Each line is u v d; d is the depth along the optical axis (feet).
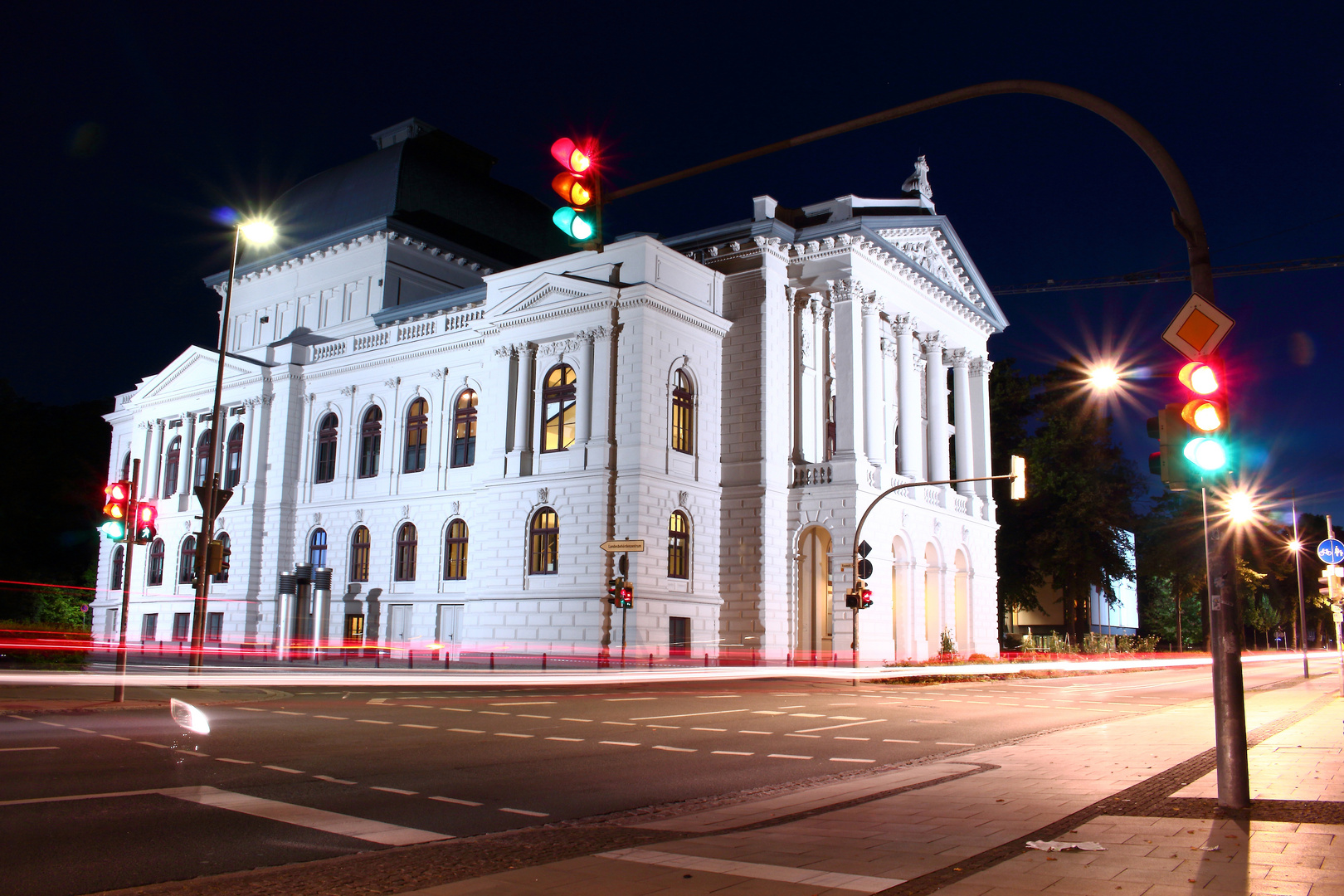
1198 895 22.30
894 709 81.20
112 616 194.39
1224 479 34.96
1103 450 215.31
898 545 153.89
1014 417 225.56
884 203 163.63
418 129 209.36
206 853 28.66
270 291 203.51
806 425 148.25
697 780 44.24
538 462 136.46
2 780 39.65
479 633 137.18
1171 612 317.22
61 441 240.94
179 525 181.98
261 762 46.11
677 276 138.62
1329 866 24.91
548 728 64.39
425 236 187.83
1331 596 114.21
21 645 123.54
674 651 131.85
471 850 29.32
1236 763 32.99
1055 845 27.78
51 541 228.02
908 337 162.20
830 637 144.66
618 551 110.42
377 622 155.74
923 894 22.89
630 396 129.59
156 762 45.39
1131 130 34.71
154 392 192.44
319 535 167.43
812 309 151.33
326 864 27.37
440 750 52.19
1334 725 61.46
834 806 36.37
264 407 172.55
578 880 24.59
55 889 24.64
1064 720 72.64
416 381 158.30
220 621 168.35
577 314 135.03
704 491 139.33
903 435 158.92
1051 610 257.96
